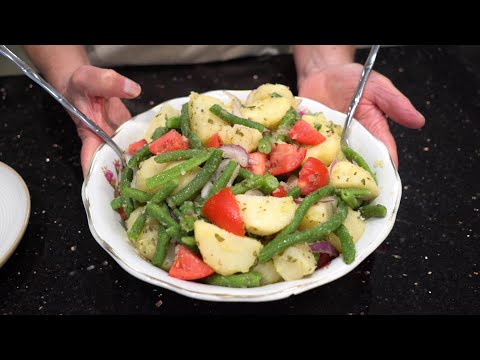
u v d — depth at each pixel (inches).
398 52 26.5
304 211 13.8
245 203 13.6
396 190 15.2
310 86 22.4
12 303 15.8
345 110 21.1
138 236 14.5
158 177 14.5
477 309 15.4
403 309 15.4
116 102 22.0
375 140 16.8
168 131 17.3
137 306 15.6
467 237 17.6
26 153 21.5
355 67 20.9
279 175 15.5
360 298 15.7
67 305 15.7
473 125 22.3
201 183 14.5
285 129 16.4
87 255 17.3
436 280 16.2
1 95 24.4
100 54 25.3
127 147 17.9
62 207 19.0
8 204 17.3
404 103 19.0
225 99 19.3
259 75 25.4
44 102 23.9
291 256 13.1
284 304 15.5
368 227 14.5
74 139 22.1
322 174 14.8
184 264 13.2
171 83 25.0
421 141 21.6
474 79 24.9
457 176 20.0
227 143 15.7
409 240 17.6
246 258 13.0
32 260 17.1
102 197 15.7
